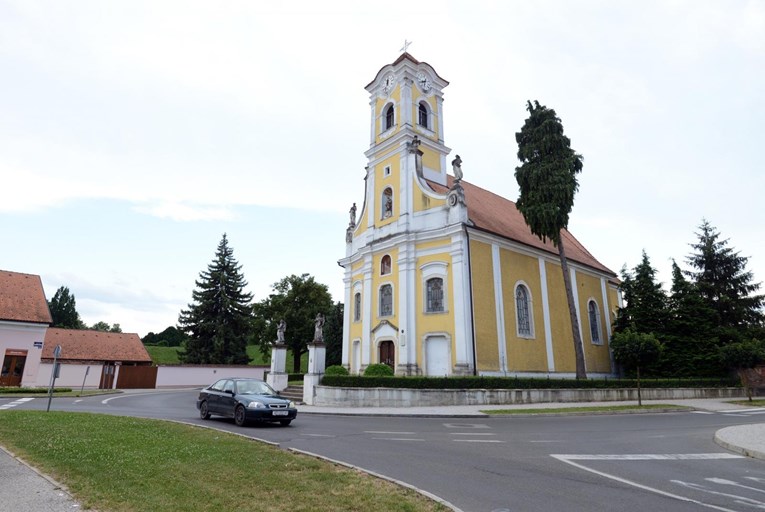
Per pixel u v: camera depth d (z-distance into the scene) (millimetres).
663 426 16031
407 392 21656
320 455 9555
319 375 24078
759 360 31516
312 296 50500
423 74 33875
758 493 7383
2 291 35125
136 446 9383
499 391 23062
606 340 37469
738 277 38938
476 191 37219
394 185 31688
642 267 37438
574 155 28438
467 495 6879
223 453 8828
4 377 32688
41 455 8453
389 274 30234
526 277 30938
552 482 7770
